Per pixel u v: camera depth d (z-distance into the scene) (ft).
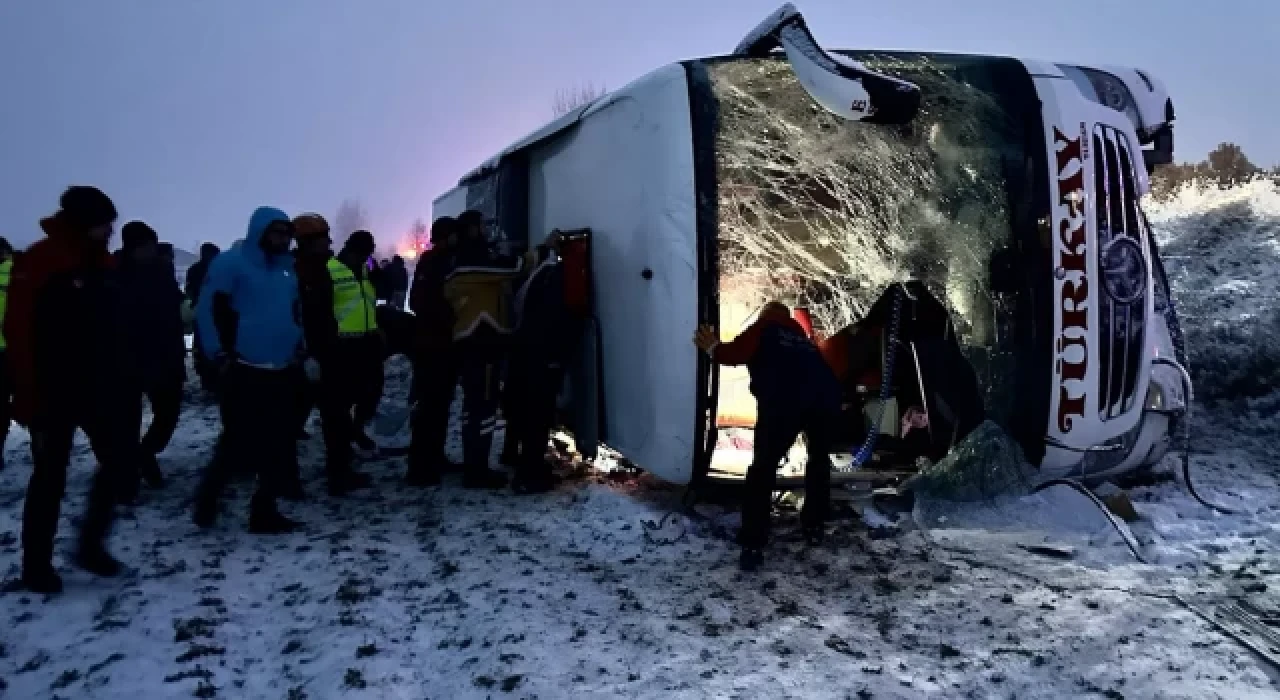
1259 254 29.73
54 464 13.61
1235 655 12.15
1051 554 16.25
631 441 18.83
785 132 21.02
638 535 17.31
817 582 15.03
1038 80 18.92
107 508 14.57
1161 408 19.77
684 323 17.42
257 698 11.16
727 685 11.43
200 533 17.19
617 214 19.34
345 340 21.25
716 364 16.90
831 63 16.47
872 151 21.35
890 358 19.77
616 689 11.31
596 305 20.48
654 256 17.69
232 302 16.34
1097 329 18.56
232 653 12.29
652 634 12.92
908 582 14.98
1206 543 16.57
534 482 20.31
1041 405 18.57
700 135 17.47
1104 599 14.06
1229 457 22.71
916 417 20.72
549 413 20.33
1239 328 26.73
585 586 14.79
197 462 23.24
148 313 19.20
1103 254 18.63
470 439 20.70
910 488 18.67
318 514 18.81
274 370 16.66
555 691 11.26
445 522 18.15
